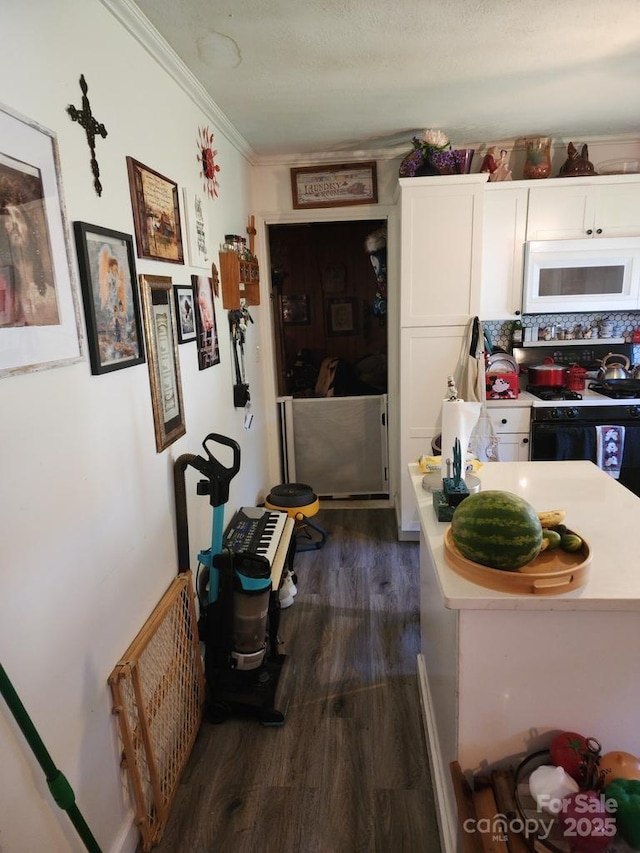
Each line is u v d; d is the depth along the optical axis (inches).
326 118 105.2
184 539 74.1
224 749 73.4
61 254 46.1
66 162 47.8
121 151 59.5
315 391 169.0
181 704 70.1
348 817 63.2
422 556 79.0
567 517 60.0
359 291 192.4
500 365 136.7
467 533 46.6
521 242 128.3
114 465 56.3
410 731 75.2
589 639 46.7
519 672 48.0
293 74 83.4
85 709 49.8
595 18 68.9
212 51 74.0
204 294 88.8
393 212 135.3
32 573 42.2
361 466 157.8
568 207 125.7
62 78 47.3
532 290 128.0
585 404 125.4
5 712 38.3
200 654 78.6
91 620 51.2
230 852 59.6
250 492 124.8
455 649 49.8
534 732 49.6
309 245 190.9
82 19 50.9
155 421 66.6
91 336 51.1
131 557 60.2
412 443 129.3
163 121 72.9
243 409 117.7
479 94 95.3
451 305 121.6
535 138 123.6
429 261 119.7
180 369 76.4
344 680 85.7
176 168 77.9
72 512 48.2
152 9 62.5
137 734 58.8
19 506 40.7
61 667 46.1
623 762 45.1
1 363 38.3
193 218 83.4
